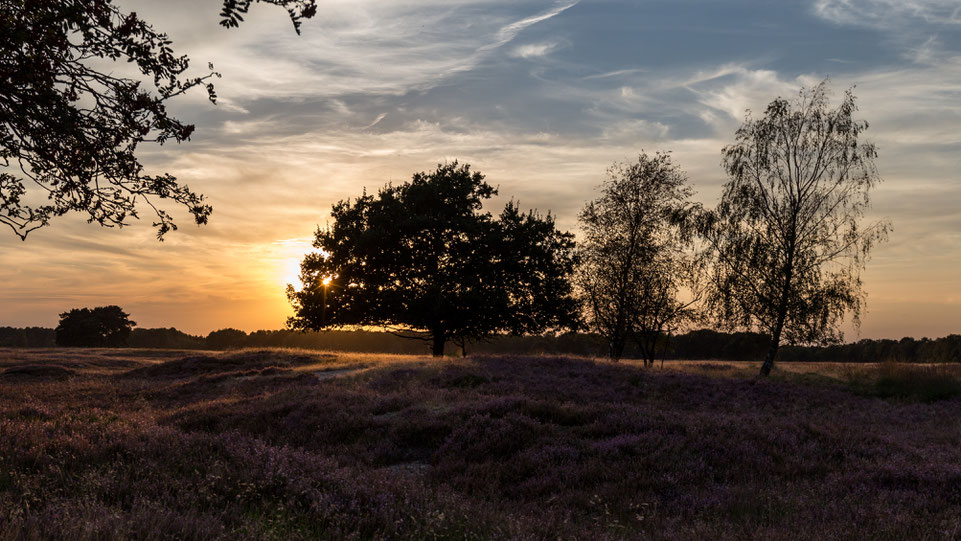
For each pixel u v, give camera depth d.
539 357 29.53
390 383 22.00
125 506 6.39
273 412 16.69
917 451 13.04
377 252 39.97
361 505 7.48
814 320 33.25
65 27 8.79
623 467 11.42
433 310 38.16
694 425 14.04
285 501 7.31
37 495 6.32
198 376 31.48
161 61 9.63
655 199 40.81
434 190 41.41
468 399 17.77
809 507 9.00
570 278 42.81
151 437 9.72
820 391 25.02
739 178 35.59
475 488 10.81
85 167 10.28
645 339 40.34
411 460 13.18
